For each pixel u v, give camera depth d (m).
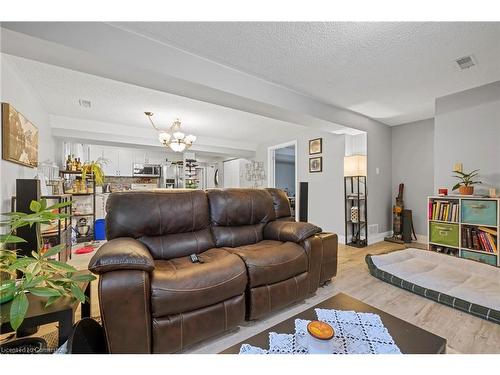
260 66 2.42
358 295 2.22
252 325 1.78
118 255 1.30
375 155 4.36
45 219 1.22
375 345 0.96
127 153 6.70
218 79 2.36
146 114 3.97
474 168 3.01
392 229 4.71
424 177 4.32
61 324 1.17
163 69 2.02
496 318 1.72
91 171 4.50
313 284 2.19
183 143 4.13
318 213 4.89
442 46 2.09
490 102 2.89
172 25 1.81
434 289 2.12
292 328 1.09
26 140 2.58
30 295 1.26
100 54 1.73
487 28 1.85
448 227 3.02
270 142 6.25
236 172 7.79
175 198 2.12
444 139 3.25
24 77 2.64
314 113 3.27
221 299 1.57
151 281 1.36
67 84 2.83
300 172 5.32
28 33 1.50
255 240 2.45
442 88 2.97
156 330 1.34
